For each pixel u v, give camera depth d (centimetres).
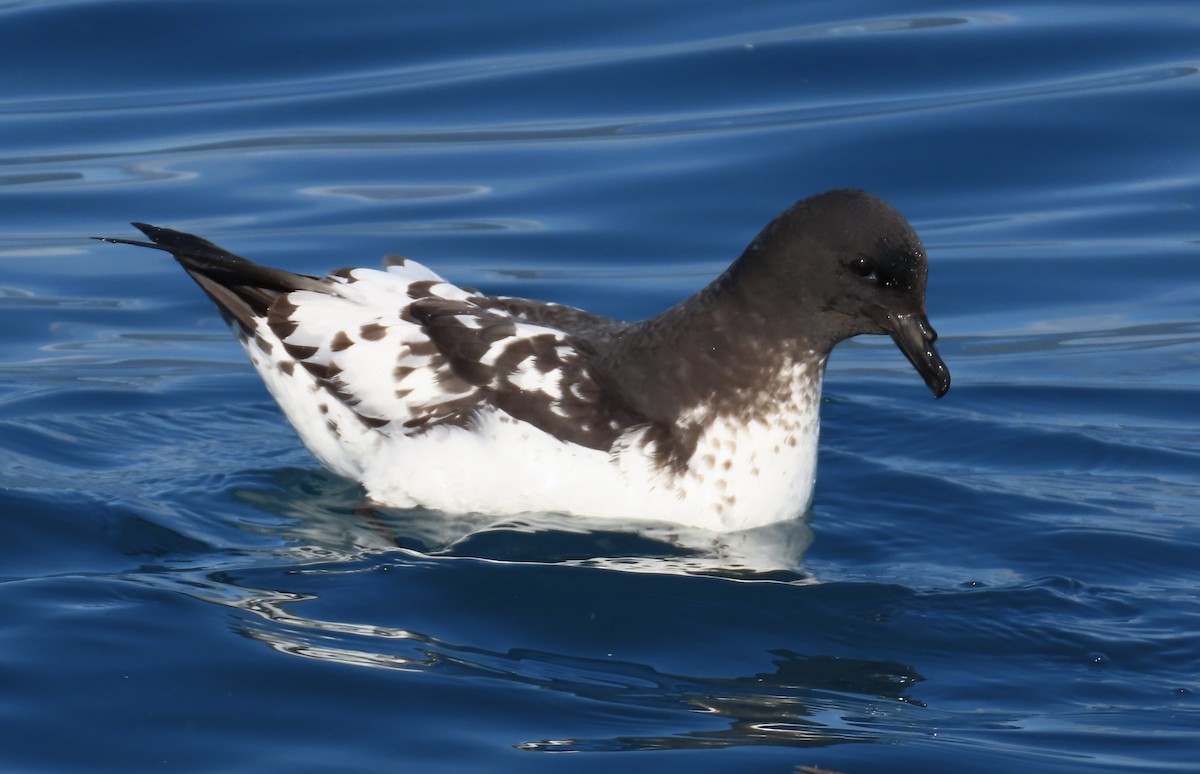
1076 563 1369
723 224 2128
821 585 1316
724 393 1402
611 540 1401
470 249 2070
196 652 1148
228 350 1911
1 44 2523
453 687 1120
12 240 2109
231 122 2378
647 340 1425
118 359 1858
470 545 1386
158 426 1678
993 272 2056
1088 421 1716
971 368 1864
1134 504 1498
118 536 1373
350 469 1518
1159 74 2394
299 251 2052
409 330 1462
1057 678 1159
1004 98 2356
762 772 1012
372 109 2408
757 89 2416
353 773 1005
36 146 2330
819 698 1127
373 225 2133
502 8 2602
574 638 1215
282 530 1413
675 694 1129
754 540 1416
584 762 1020
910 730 1077
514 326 1450
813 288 1384
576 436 1397
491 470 1418
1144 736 1067
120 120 2383
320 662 1146
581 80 2450
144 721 1059
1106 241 2098
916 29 2539
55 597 1225
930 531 1448
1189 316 1959
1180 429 1691
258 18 2569
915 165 2236
